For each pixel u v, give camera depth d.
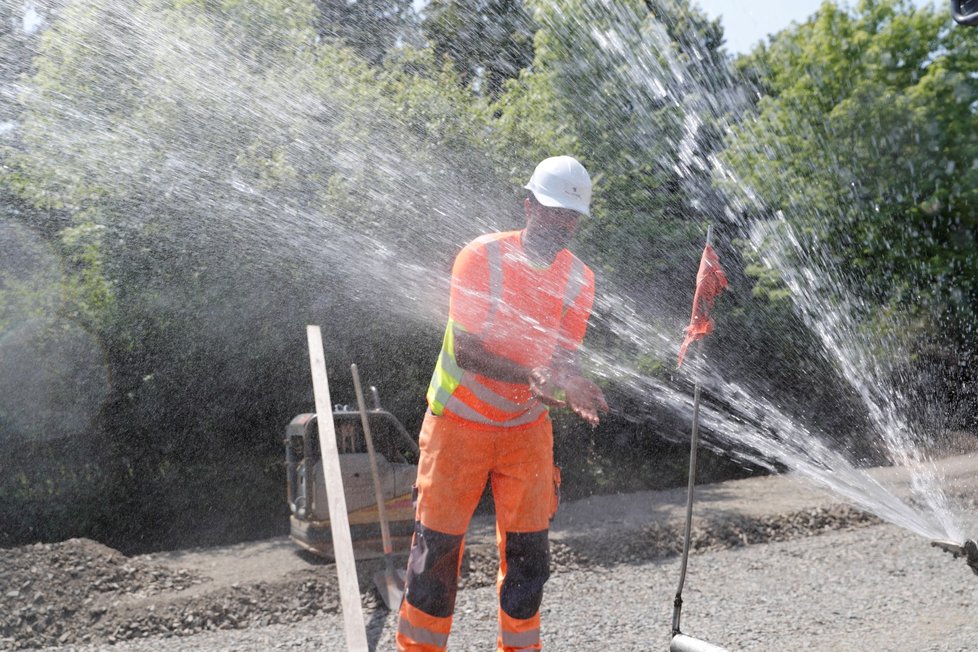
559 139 6.95
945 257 12.84
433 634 3.40
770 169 8.43
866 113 12.52
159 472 8.83
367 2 7.00
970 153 13.00
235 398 8.76
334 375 8.68
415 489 3.54
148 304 8.12
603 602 5.55
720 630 4.91
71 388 8.20
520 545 3.46
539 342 3.27
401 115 6.98
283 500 9.34
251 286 8.00
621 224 7.40
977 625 4.91
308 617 5.39
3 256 7.82
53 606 5.27
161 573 5.93
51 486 8.48
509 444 3.42
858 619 5.09
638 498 8.89
